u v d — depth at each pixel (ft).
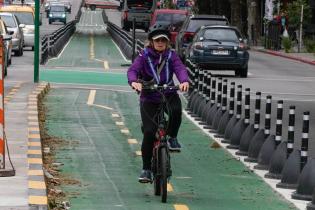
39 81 182.50
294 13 366.43
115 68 241.96
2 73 75.66
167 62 71.10
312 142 107.45
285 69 258.16
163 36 70.49
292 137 80.28
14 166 79.05
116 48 361.71
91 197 70.54
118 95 162.81
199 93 131.75
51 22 637.71
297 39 395.96
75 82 191.31
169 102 70.28
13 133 101.24
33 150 87.97
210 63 212.84
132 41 266.57
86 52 327.06
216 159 92.07
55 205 65.62
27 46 322.96
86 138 105.81
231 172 84.38
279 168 81.10
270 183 78.89
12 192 67.31
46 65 245.86
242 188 76.38
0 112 75.46
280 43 380.58
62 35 355.36
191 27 253.44
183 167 86.89
